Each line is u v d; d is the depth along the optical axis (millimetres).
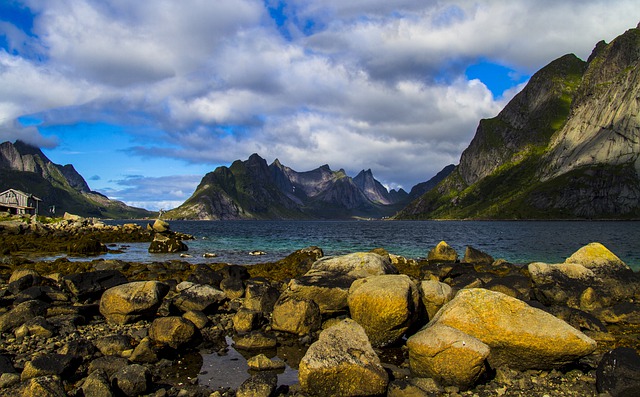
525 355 12117
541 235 100562
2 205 101688
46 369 11281
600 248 23953
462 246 65688
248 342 14820
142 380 10930
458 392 11094
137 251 53750
